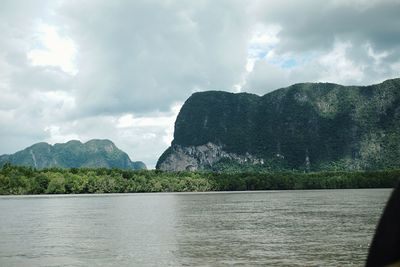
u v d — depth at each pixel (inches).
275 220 3115.2
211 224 2940.5
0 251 1879.9
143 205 5413.4
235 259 1609.3
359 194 7426.2
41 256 1738.4
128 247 1957.4
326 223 2819.9
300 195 7642.7
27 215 3902.6
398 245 91.3
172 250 1847.9
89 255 1756.9
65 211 4399.6
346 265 1477.6
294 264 1501.0
